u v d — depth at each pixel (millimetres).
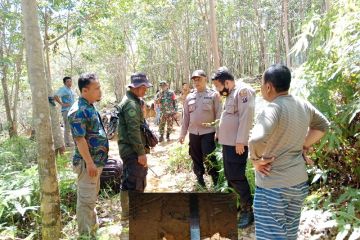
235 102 3936
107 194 5105
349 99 3830
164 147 8922
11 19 10617
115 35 13961
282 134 2414
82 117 3498
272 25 32000
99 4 10211
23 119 19531
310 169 3869
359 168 3758
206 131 4930
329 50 3930
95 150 3637
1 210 4020
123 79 36688
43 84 3061
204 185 5211
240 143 3807
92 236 3613
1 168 6219
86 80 3531
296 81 4016
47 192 3160
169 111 9766
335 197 3695
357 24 3834
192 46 36562
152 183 5867
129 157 4156
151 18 26062
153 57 40062
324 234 3129
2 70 11359
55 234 3211
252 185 4262
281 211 2463
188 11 29516
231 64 37469
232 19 33125
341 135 3729
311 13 4461
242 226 3859
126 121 4027
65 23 11172
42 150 3115
